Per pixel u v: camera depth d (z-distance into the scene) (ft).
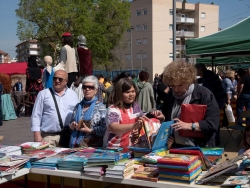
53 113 13.06
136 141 10.27
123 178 8.04
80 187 10.56
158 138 9.10
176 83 9.15
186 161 7.50
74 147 12.11
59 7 94.94
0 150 10.45
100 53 104.22
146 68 175.01
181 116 9.33
